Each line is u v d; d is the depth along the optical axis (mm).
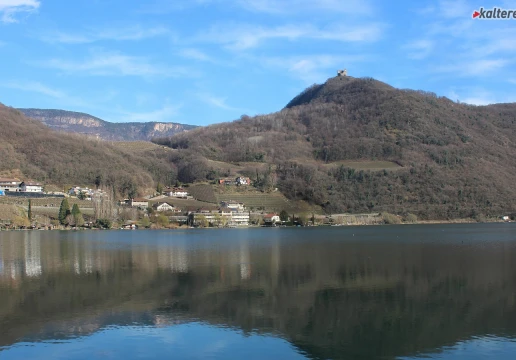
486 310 50094
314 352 38812
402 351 38969
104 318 47562
